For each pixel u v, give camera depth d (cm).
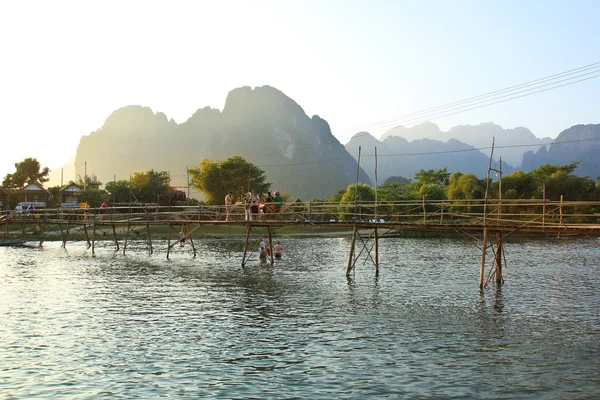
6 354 2138
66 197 12900
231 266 5066
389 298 3341
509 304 3141
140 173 13675
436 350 2186
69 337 2397
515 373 1911
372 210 9994
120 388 1770
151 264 5241
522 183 11806
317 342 2311
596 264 5203
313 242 8788
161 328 2566
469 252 6600
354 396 1698
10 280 4128
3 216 8112
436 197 12356
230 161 14050
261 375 1892
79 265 5156
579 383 1812
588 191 11556
